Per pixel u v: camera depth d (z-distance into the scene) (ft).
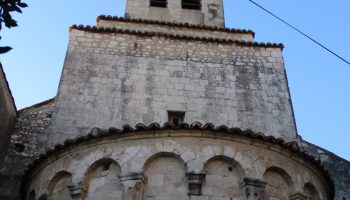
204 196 37.17
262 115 59.06
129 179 37.76
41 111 58.70
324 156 64.08
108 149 40.06
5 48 22.31
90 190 39.09
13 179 52.11
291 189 40.16
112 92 58.65
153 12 76.02
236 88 61.31
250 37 70.90
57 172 41.19
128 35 65.26
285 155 41.37
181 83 60.75
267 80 62.85
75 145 41.45
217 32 70.85
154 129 39.99
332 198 45.62
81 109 56.44
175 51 64.28
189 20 75.66
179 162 39.01
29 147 54.85
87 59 61.57
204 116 57.88
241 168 38.78
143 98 58.54
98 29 64.95
